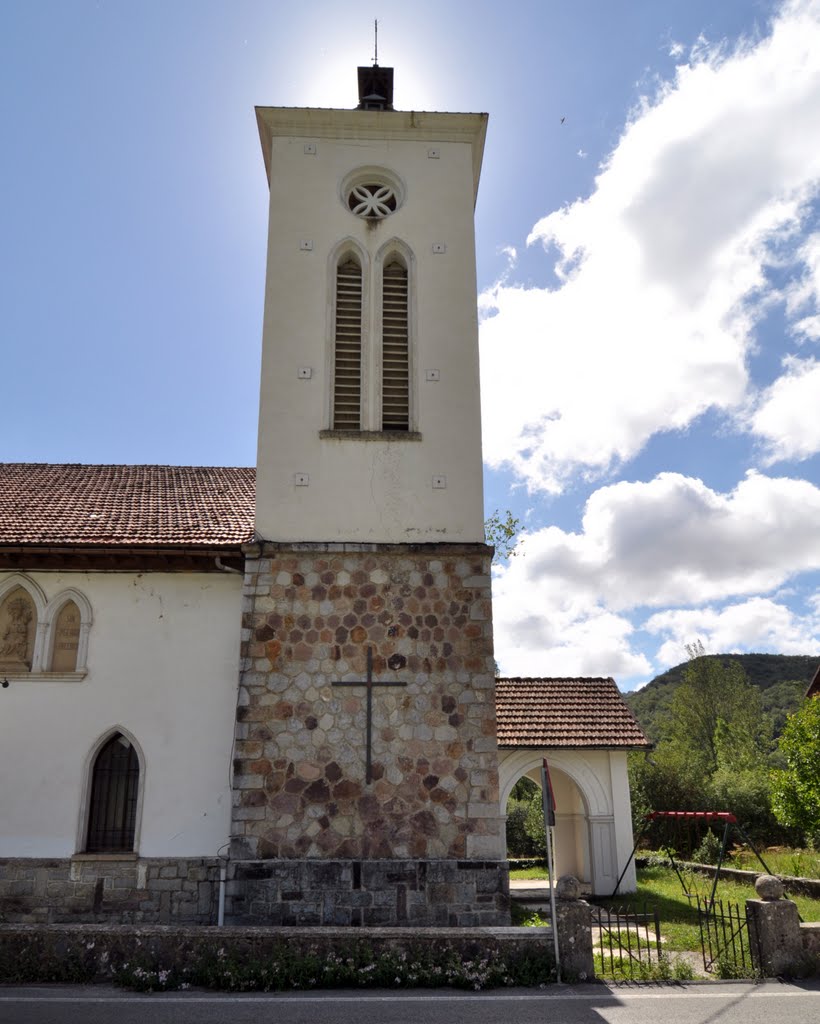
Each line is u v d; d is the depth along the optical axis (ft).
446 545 46.50
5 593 48.75
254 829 41.37
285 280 52.11
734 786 114.42
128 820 45.80
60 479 63.87
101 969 34.55
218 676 47.37
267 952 34.60
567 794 80.12
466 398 50.31
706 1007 31.07
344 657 44.42
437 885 40.65
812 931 36.63
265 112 55.47
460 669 44.47
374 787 42.29
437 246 53.83
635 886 69.82
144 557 48.24
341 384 50.98
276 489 47.55
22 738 45.85
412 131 56.59
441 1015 29.84
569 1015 29.96
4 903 43.52
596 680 79.61
